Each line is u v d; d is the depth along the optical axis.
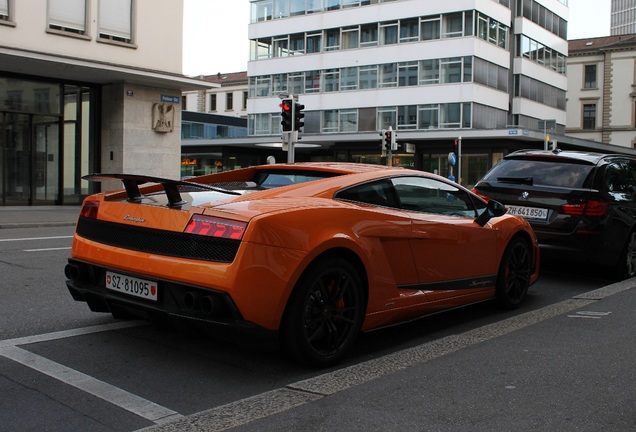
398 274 4.66
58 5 18.67
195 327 3.87
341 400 3.55
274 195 4.28
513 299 6.11
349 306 4.28
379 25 43.03
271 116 48.25
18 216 15.80
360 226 4.32
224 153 48.88
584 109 65.75
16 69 18.67
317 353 4.06
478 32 40.16
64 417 3.27
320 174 4.88
